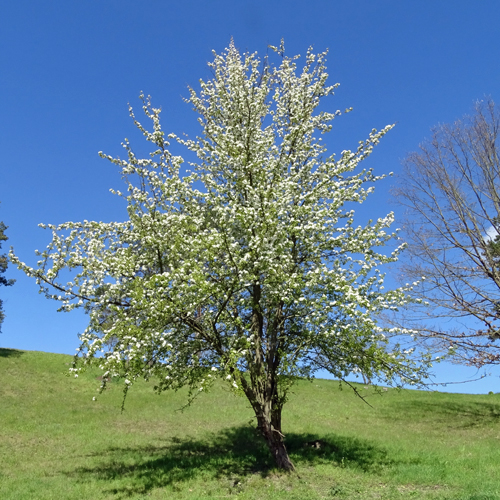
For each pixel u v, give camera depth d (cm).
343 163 1394
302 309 1222
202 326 1212
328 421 2114
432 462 1371
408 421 2150
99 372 2917
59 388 2583
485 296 1767
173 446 1644
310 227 1195
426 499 1001
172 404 2386
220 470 1309
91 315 1112
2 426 1836
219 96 1444
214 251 1137
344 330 1119
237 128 1368
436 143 1902
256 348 1236
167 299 1088
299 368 1245
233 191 1334
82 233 1246
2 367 2792
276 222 1137
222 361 1077
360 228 1306
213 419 2098
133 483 1191
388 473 1254
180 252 1225
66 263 1145
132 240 1250
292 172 1376
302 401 2517
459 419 2158
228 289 1163
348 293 1054
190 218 1223
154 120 1257
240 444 1670
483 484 1113
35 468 1355
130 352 993
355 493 1073
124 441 1708
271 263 1123
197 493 1101
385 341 1201
